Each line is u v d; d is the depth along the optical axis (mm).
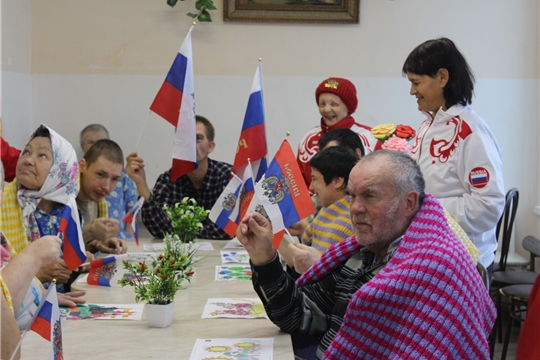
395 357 1589
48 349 1763
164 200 3861
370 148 3758
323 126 3924
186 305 2270
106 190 3043
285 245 2557
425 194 1790
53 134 2594
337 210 2422
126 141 4848
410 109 4867
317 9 4762
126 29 4789
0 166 1599
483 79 4855
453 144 2662
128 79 4816
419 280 1612
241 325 2033
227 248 3398
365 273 1887
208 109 4844
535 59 4844
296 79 4836
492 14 4816
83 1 4766
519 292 3520
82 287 2521
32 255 1726
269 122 4863
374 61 4840
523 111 4867
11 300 1608
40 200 2609
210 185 3893
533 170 4883
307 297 2023
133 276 2561
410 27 4820
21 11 4582
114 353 1755
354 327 1665
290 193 2355
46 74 4793
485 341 1612
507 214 4070
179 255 2240
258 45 4816
